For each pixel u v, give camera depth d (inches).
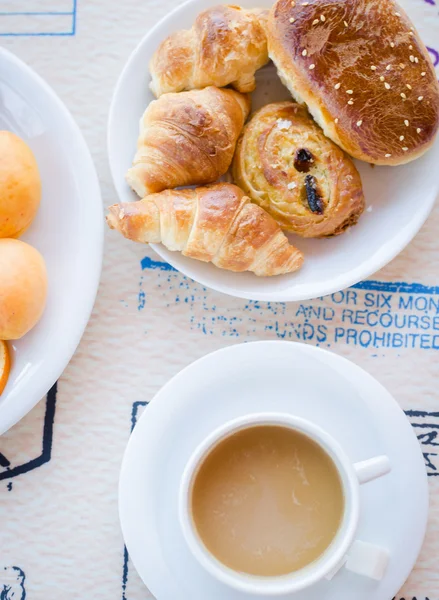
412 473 19.8
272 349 19.8
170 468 19.9
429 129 19.9
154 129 19.9
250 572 19.2
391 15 19.7
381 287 21.5
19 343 20.6
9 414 20.4
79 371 21.3
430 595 21.0
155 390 21.3
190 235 19.8
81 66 21.5
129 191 20.6
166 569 19.9
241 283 20.5
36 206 20.5
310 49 19.5
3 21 21.5
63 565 21.2
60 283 20.8
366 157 20.2
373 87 19.6
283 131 20.3
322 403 19.8
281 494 19.4
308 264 20.8
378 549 19.5
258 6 20.5
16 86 20.8
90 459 21.2
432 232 21.5
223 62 19.8
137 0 21.4
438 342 21.4
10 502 21.2
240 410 19.9
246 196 20.2
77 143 20.8
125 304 21.4
